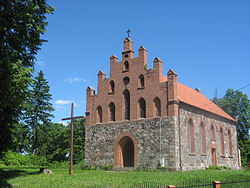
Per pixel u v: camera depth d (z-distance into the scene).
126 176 28.70
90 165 42.97
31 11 21.39
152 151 37.38
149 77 39.66
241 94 70.06
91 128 44.12
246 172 32.16
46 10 22.86
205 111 44.81
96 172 35.84
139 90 40.22
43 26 23.17
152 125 38.09
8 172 34.59
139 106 40.19
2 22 20.11
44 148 63.75
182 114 38.22
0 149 24.14
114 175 30.20
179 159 36.12
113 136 41.56
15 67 19.81
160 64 39.34
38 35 22.94
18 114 23.92
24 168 43.50
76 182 24.81
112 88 43.62
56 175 31.33
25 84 20.84
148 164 37.31
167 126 36.81
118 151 40.78
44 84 49.78
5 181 26.69
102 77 44.69
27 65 23.42
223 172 32.22
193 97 47.34
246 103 68.81
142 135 38.69
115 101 42.38
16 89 20.39
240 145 63.38
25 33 21.98
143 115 39.78
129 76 41.62
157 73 39.03
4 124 23.06
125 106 41.75
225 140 50.97
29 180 27.12
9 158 54.28
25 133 47.19
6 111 22.70
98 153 42.56
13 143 24.75
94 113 44.34
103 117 43.28
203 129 43.62
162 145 36.72
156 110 38.59
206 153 43.16
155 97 38.62
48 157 64.81
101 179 26.55
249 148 61.75
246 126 66.75
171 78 37.72
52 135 69.19
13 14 20.64
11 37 20.92
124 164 41.12
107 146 41.91
